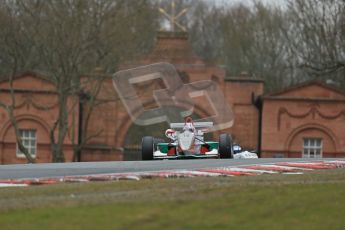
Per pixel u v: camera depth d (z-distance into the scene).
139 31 165.00
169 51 183.88
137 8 162.25
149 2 183.38
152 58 180.00
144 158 75.88
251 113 186.12
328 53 199.12
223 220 37.50
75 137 182.12
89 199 42.72
